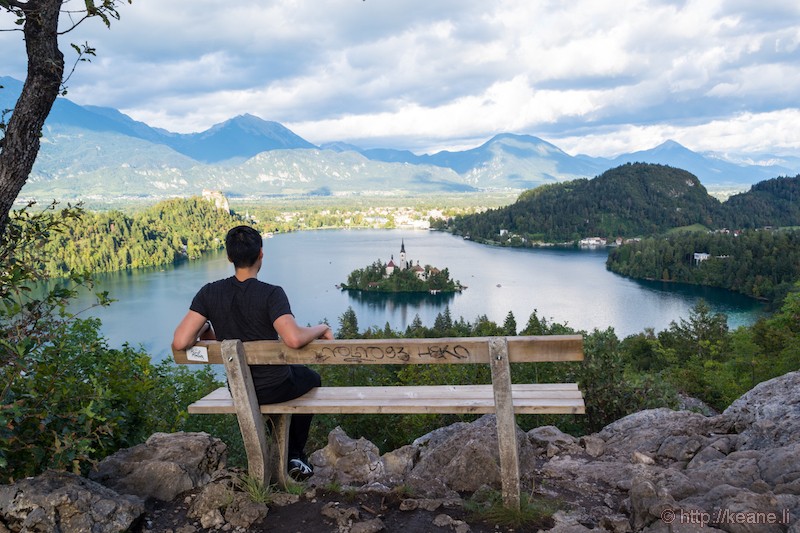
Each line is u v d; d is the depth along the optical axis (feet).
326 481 14.51
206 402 12.82
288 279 586.45
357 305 465.88
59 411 13.53
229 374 11.79
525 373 33.27
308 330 11.72
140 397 19.22
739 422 17.44
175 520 11.95
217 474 13.35
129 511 11.29
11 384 11.86
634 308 419.74
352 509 11.61
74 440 12.33
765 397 17.83
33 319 13.12
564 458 17.17
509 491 11.37
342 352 11.43
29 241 13.94
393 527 11.28
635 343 181.78
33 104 11.91
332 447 17.39
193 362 12.28
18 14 11.55
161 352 285.43
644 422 19.66
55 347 14.05
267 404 12.31
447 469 14.30
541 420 30.50
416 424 35.29
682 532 9.80
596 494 13.78
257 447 12.19
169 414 21.68
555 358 10.62
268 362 11.80
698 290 506.07
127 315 390.83
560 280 558.97
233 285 12.23
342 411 11.98
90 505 11.02
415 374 43.16
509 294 487.20
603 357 29.66
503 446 11.16
